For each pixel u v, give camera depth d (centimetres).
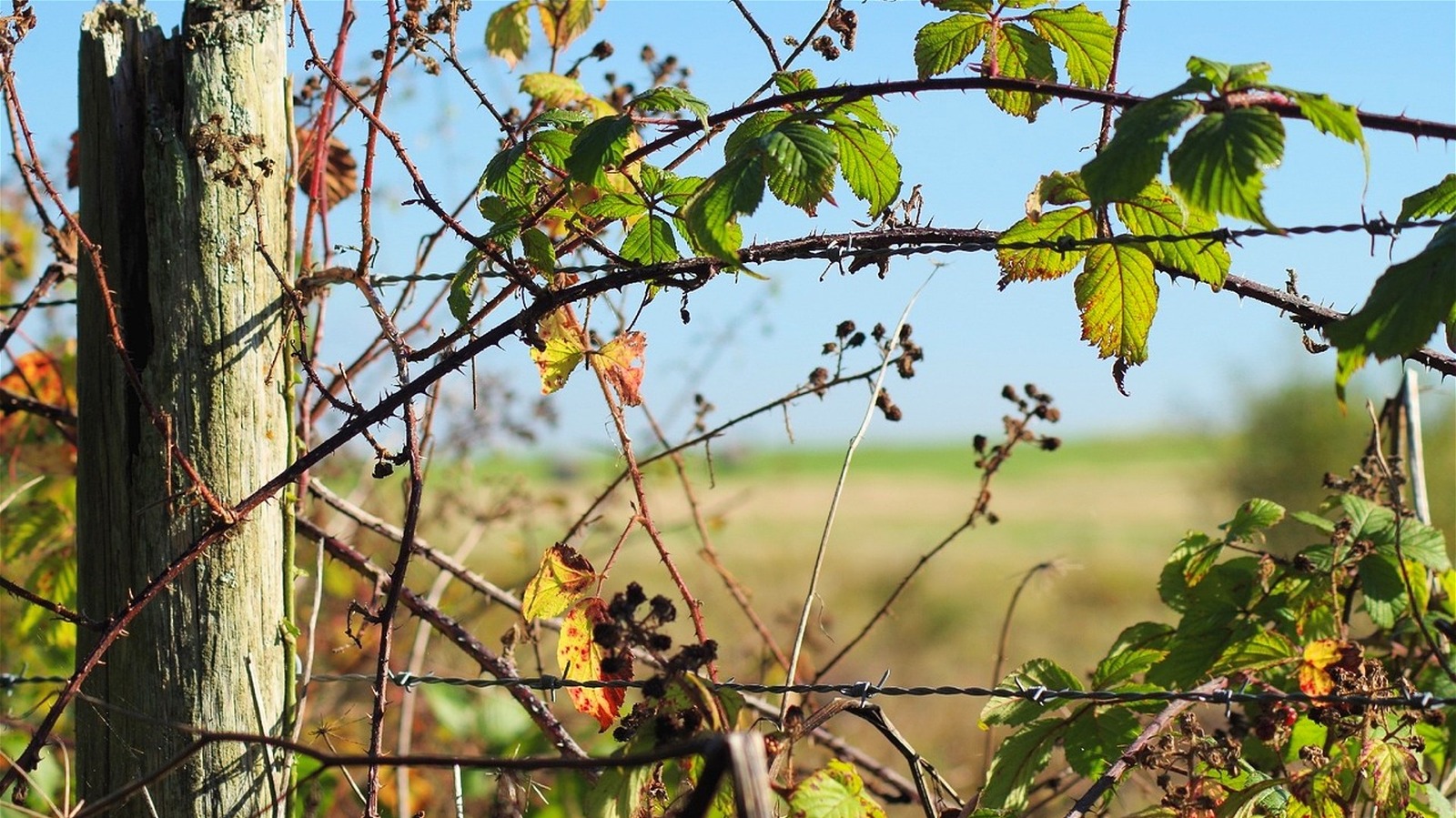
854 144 192
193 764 206
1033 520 3159
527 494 405
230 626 207
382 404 203
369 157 226
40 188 301
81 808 204
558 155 210
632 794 183
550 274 208
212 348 208
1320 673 234
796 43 223
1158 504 3247
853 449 252
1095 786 206
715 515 393
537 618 222
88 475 212
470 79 221
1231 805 205
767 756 190
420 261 304
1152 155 148
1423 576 252
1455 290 143
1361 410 1502
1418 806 213
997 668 305
